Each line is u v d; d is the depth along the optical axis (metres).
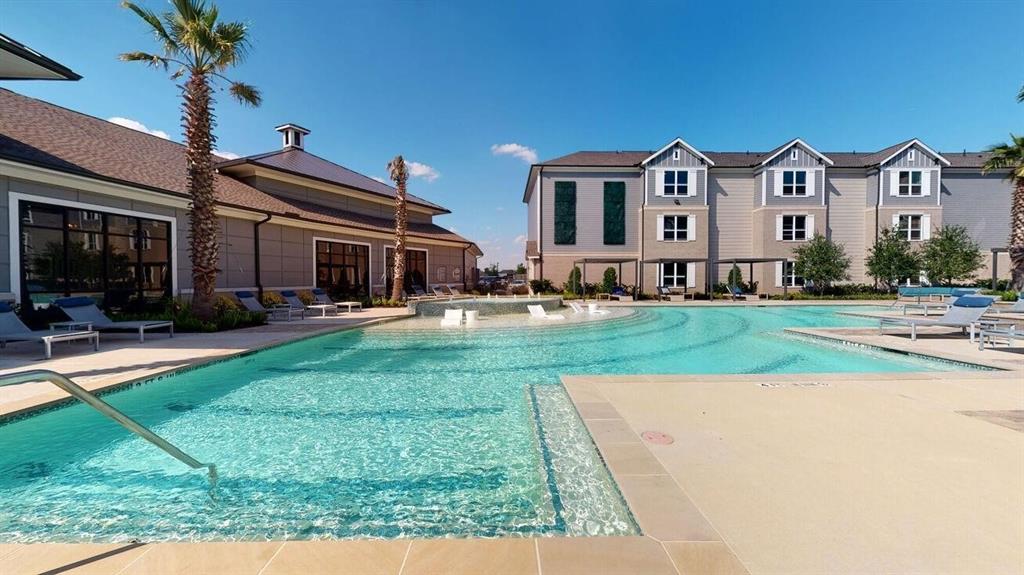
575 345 10.50
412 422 5.11
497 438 4.59
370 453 4.22
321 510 3.14
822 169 27.59
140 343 9.48
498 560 2.21
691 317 16.91
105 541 2.70
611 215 28.72
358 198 25.36
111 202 12.59
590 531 2.67
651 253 27.97
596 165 28.62
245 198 17.86
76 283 11.84
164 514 3.11
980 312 9.50
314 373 7.58
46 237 11.16
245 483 3.62
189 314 12.03
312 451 4.28
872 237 27.92
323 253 20.80
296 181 21.66
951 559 2.15
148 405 5.79
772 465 3.25
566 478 3.33
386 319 14.59
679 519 2.51
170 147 18.75
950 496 2.77
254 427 4.97
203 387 6.66
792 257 27.59
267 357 8.91
